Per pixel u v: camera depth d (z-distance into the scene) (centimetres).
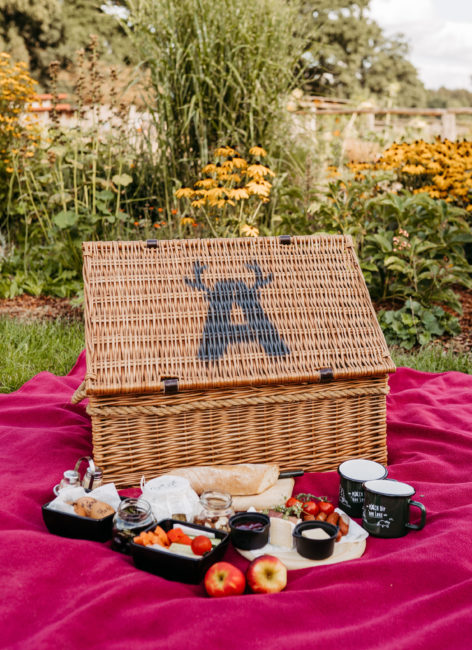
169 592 169
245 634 154
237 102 538
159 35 552
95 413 224
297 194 515
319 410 246
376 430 254
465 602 166
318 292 260
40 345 410
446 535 193
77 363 375
